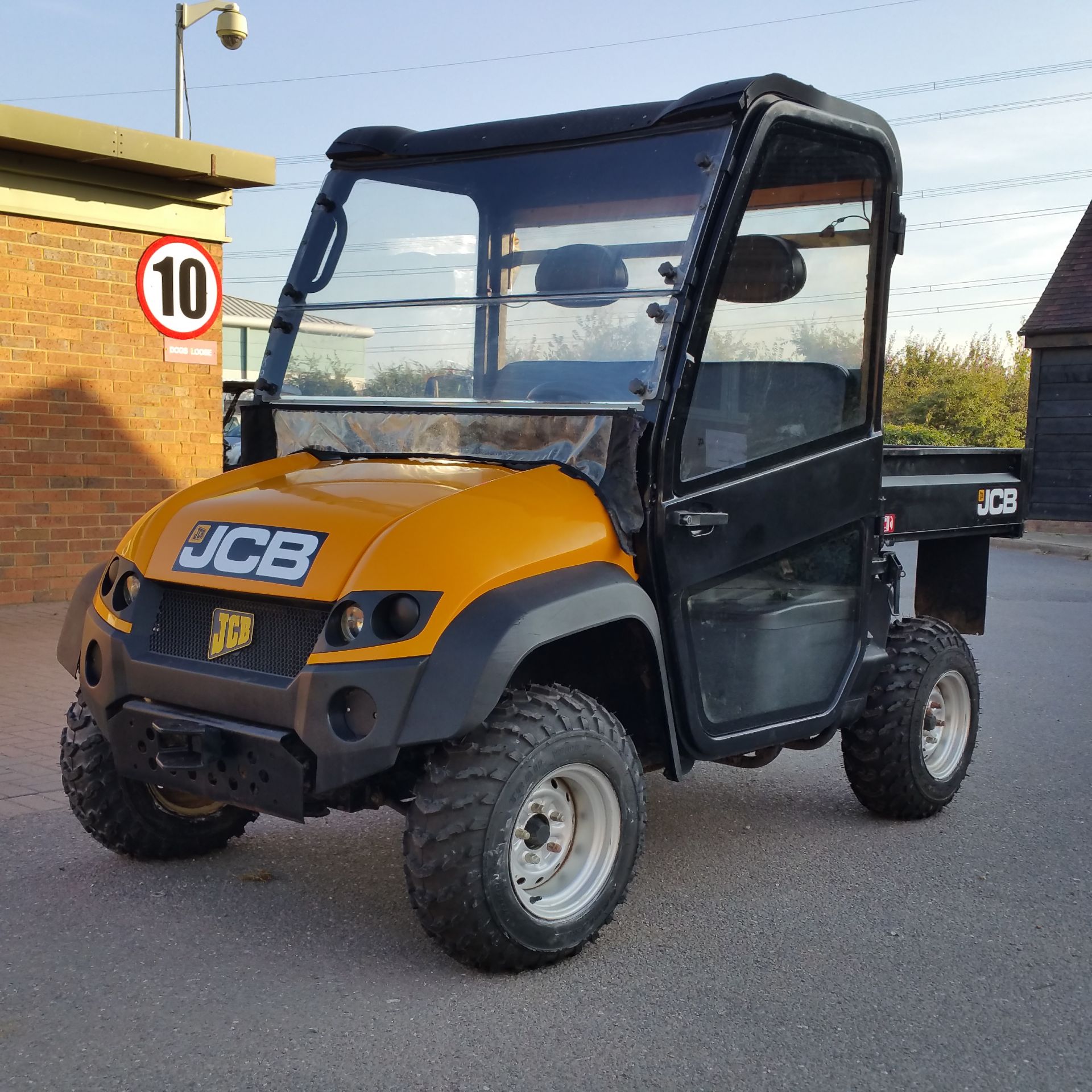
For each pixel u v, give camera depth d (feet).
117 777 13.39
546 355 12.84
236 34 54.13
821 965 11.86
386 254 14.11
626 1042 10.19
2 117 27.32
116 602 12.39
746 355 12.84
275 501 11.99
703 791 17.99
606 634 12.24
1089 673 27.43
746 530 13.05
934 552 19.13
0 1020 10.27
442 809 10.75
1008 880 14.40
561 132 13.34
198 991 10.91
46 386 30.25
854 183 13.85
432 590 10.60
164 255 32.01
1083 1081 9.80
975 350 149.38
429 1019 10.49
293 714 10.73
